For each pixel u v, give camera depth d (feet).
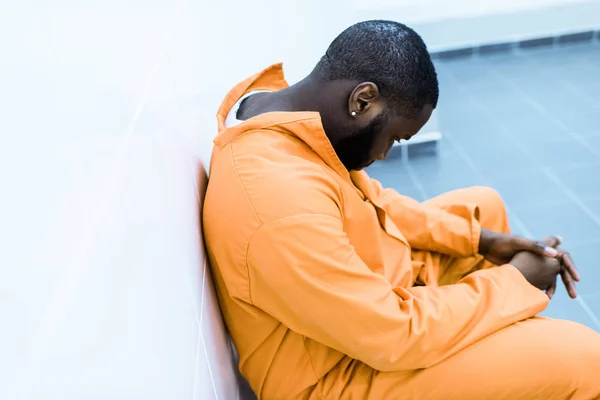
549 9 11.50
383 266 3.27
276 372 3.03
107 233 1.68
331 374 3.01
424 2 11.33
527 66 11.02
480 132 8.71
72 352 1.36
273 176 2.65
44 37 1.47
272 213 2.56
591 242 6.02
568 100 9.46
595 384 2.87
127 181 1.93
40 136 1.36
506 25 11.60
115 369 1.59
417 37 2.99
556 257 3.65
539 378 2.83
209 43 3.99
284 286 2.59
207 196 2.87
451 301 2.92
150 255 2.03
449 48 11.78
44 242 1.31
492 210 4.22
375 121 2.99
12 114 1.26
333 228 2.64
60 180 1.44
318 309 2.62
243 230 2.61
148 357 1.84
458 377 2.84
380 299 2.68
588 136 8.23
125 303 1.73
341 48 2.94
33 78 1.37
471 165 7.83
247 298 2.76
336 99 2.96
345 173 3.01
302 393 3.03
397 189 7.49
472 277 3.15
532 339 2.89
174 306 2.20
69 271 1.41
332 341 2.73
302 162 2.79
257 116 2.93
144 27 2.50
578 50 11.48
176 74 2.95
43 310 1.26
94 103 1.74
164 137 2.52
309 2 6.61
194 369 2.32
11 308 1.14
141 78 2.31
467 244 3.81
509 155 7.97
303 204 2.59
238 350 3.16
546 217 6.54
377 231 3.23
